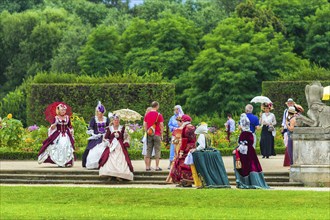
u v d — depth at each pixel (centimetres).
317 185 3338
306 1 10644
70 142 3809
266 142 4581
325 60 10081
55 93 7100
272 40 9494
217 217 2417
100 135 3616
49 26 11269
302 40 10394
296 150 3394
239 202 2739
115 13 12725
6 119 4947
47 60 11150
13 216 2430
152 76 7269
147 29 10250
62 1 13300
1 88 11275
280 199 2791
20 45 11288
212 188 3170
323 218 2406
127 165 3416
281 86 7069
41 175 3512
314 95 3416
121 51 10206
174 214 2481
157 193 2928
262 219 2380
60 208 2619
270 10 10256
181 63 9869
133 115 3903
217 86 9081
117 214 2481
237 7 10319
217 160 3225
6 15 11762
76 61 10488
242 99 9075
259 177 3222
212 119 8025
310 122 3397
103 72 9956
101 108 3634
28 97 7162
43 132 5016
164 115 7031
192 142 3259
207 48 9569
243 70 9138
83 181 3434
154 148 3572
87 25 11281
